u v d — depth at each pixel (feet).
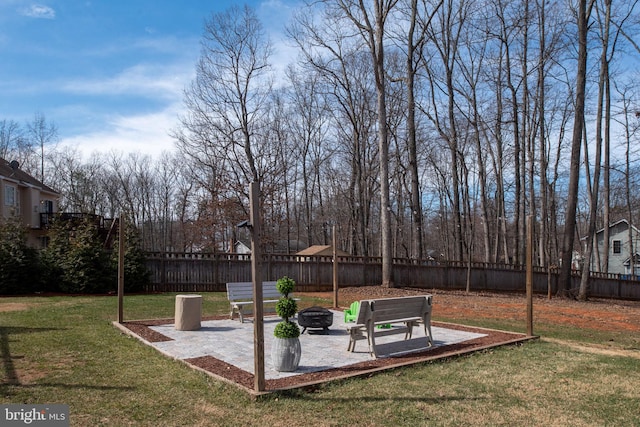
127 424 14.38
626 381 20.39
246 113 108.37
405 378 20.11
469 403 17.12
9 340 26.08
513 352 26.00
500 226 147.43
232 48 104.22
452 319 41.16
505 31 98.12
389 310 25.27
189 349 24.89
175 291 62.75
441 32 94.79
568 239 72.74
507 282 92.94
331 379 19.11
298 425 14.67
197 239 116.78
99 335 28.22
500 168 112.27
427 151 125.80
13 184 93.40
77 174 163.12
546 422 15.46
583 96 70.28
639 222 162.30
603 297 102.27
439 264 85.05
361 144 124.36
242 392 17.38
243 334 29.73
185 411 15.64
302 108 138.51
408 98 85.61
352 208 125.90
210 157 111.55
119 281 32.71
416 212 86.07
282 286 30.60
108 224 99.09
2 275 53.78
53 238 59.00
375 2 70.23
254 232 17.58
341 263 74.79
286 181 135.54
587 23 71.10
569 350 26.96
